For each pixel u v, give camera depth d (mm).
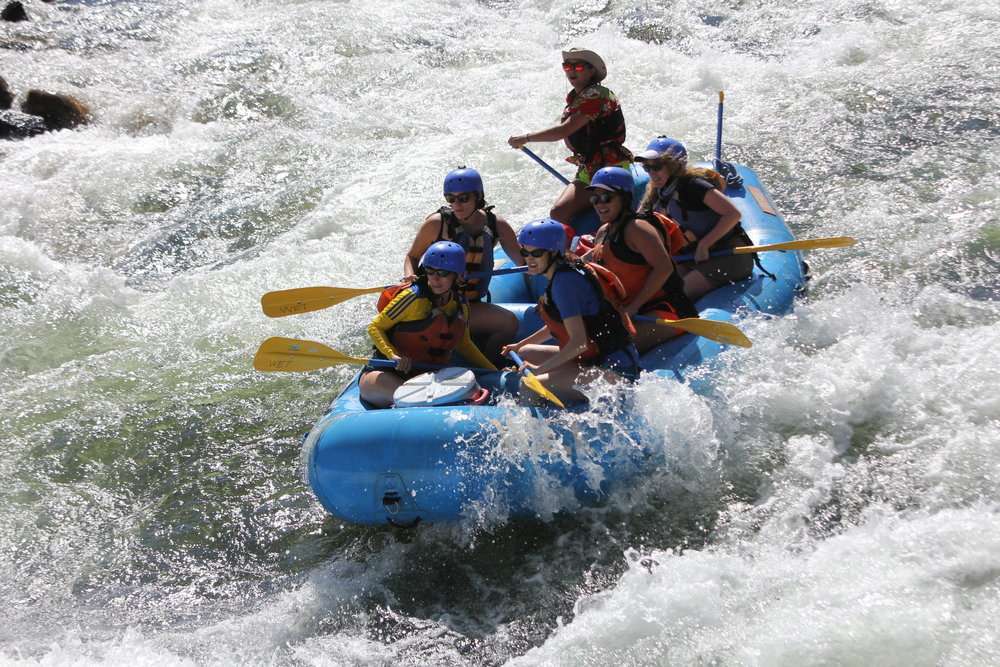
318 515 18656
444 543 17391
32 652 15742
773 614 14805
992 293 23812
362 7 49219
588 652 14656
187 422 21891
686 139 34125
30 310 26594
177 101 39844
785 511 17219
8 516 19094
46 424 21938
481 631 15539
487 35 45656
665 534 17031
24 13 48219
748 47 42062
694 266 21078
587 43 42594
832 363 20172
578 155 24078
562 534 17219
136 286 28266
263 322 25859
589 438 16812
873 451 18391
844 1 45031
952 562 15227
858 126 34094
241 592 16938
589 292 17016
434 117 37531
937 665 13547
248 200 32594
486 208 19422
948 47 39406
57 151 35562
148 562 17828
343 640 15570
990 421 18688
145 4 50250
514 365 19469
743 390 18797
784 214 29094
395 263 28094
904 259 25766
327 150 35594
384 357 18500
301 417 21906
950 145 32062
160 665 15156
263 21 47656
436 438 16422
